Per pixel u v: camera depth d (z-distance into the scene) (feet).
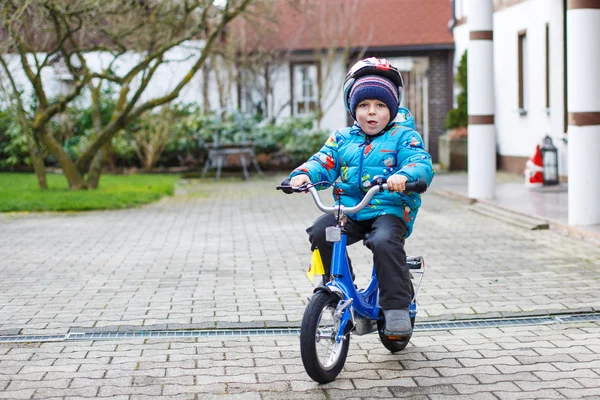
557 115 52.39
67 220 39.17
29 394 14.44
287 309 20.81
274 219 39.34
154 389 14.71
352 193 15.55
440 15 76.18
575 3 30.73
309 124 70.95
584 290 22.40
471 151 42.60
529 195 43.65
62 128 69.56
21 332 18.75
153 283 24.35
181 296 22.52
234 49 71.82
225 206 45.16
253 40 75.51
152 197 47.88
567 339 17.70
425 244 30.68
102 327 19.08
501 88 63.62
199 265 27.30
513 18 60.34
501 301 21.27
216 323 19.38
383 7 77.20
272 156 70.79
